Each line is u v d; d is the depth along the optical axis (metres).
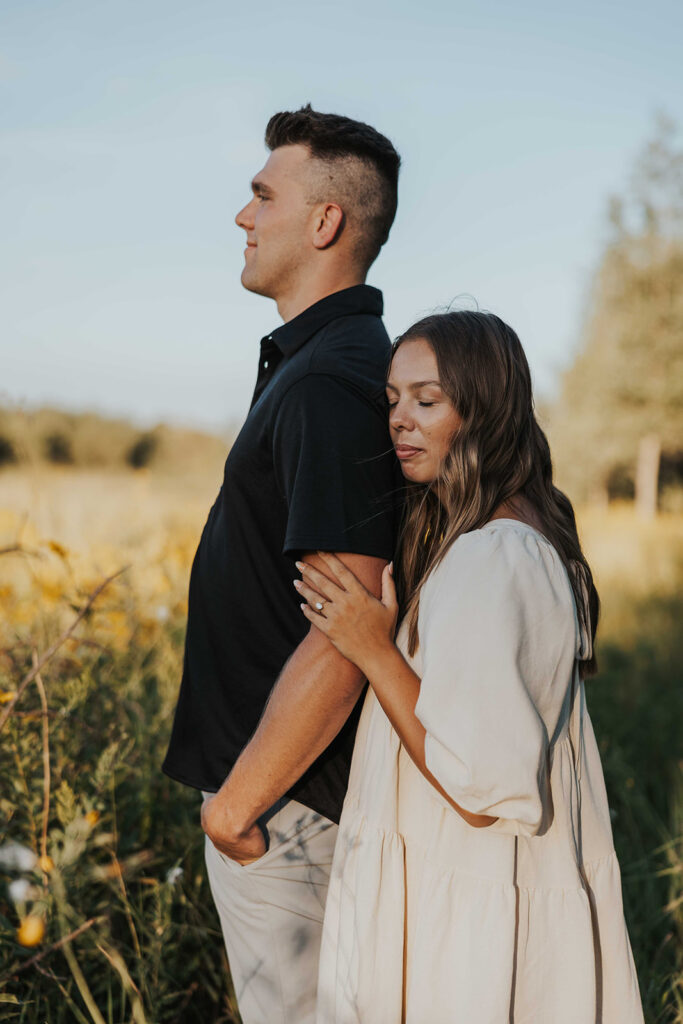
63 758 2.30
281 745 1.57
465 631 1.35
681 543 10.12
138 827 2.49
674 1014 2.15
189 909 2.30
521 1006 1.44
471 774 1.31
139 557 3.96
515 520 1.50
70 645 2.83
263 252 1.91
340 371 1.66
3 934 1.83
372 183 1.88
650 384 20.55
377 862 1.50
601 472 21.41
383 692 1.50
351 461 1.59
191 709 1.85
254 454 1.71
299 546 1.54
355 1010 1.50
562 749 1.50
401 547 1.67
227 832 1.62
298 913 1.74
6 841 2.01
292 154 1.87
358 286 1.87
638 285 21.36
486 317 1.60
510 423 1.55
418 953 1.44
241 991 1.79
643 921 2.58
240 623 1.76
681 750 4.27
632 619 7.24
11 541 3.43
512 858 1.43
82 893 2.13
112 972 2.03
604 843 1.59
